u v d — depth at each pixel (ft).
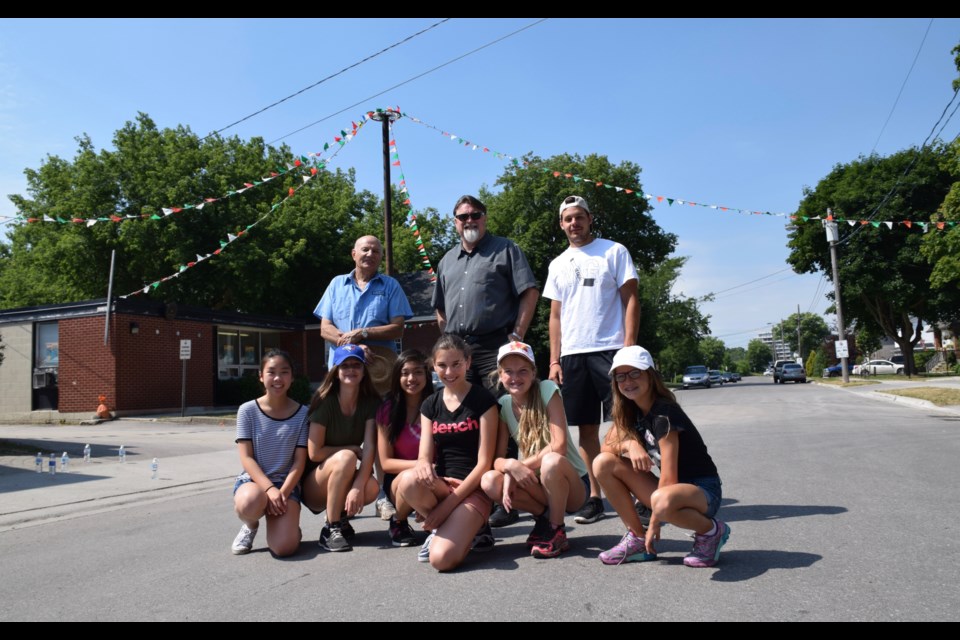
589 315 15.81
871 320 137.49
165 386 61.00
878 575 9.70
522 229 111.45
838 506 14.65
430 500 12.28
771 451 24.81
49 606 10.05
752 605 8.66
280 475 13.51
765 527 13.04
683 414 10.96
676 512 10.25
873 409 47.03
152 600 10.14
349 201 104.22
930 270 111.65
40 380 59.47
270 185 94.43
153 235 82.23
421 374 13.71
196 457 30.32
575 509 12.91
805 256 124.57
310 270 97.30
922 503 14.65
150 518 17.52
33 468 26.99
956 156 74.38
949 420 35.91
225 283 86.48
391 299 18.15
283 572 11.53
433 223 129.70
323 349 85.66
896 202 110.73
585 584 9.93
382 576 10.96
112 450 32.96
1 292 108.58
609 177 110.32
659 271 167.32
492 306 16.29
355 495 13.28
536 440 12.48
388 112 53.42
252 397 69.92
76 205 84.48
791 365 139.85
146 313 59.41
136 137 87.25
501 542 13.37
